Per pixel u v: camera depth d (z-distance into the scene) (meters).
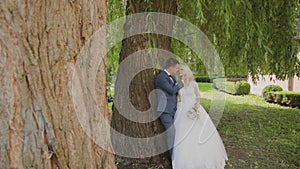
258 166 4.20
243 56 4.32
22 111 1.19
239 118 7.86
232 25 4.07
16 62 1.17
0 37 1.14
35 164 1.22
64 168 1.31
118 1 4.83
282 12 4.47
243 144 5.32
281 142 5.53
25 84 1.19
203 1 3.88
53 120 1.26
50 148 1.26
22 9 1.17
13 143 1.18
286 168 4.16
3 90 1.16
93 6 1.44
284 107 10.02
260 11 4.18
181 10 4.43
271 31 4.47
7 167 1.18
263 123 7.30
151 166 3.89
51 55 1.25
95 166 1.45
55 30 1.26
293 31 4.54
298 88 10.73
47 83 1.24
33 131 1.21
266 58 4.05
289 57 4.64
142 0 3.69
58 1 1.26
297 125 7.07
